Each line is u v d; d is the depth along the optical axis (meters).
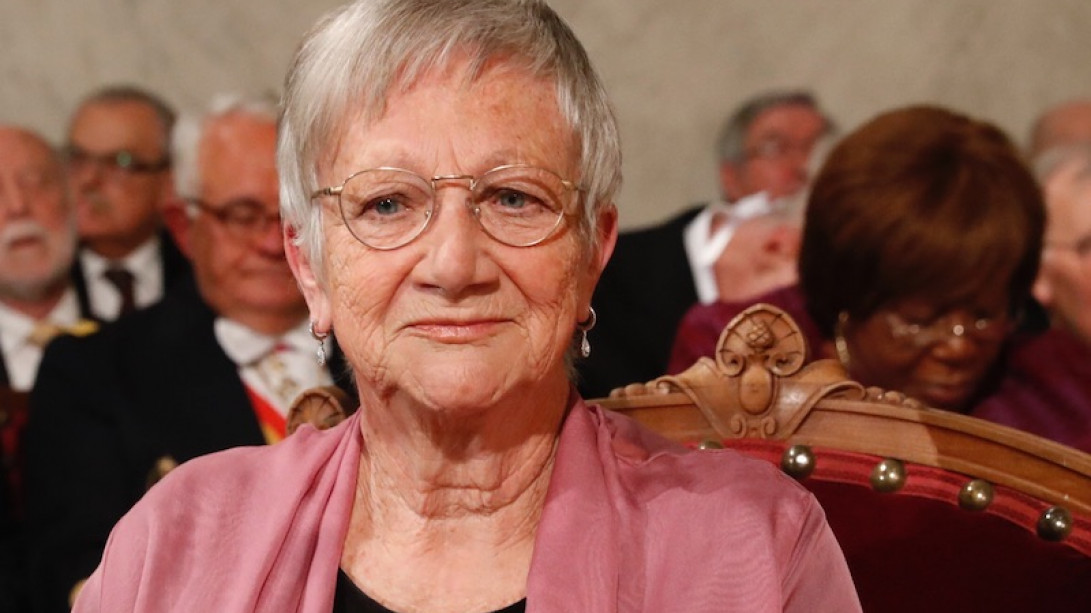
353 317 1.79
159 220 4.52
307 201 1.85
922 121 3.40
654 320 4.11
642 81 4.96
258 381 3.90
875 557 2.08
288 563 1.89
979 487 2.03
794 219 4.34
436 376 1.75
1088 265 4.04
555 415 1.93
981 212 3.26
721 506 1.83
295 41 4.94
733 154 4.81
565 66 1.80
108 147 4.54
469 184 1.74
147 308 4.03
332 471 1.96
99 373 3.88
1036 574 2.00
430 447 1.86
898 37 4.98
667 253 4.21
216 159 4.02
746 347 2.21
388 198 1.76
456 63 1.75
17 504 4.00
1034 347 3.38
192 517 1.96
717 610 1.76
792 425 2.18
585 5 4.96
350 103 1.77
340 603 1.89
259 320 3.94
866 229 3.29
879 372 3.37
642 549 1.83
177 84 4.87
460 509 1.89
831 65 4.97
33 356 4.46
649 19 4.96
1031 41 5.00
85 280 4.50
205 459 2.06
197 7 4.87
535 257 1.75
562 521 1.84
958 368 3.33
